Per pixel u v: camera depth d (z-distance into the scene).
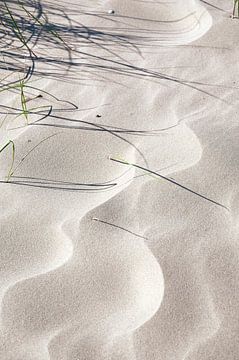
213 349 1.85
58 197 2.39
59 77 3.05
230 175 2.43
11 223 2.28
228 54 3.20
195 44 3.28
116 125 2.74
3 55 3.20
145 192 2.37
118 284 2.05
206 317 1.94
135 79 3.04
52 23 3.46
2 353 1.85
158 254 2.13
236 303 1.98
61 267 2.11
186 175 2.43
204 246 2.16
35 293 2.03
